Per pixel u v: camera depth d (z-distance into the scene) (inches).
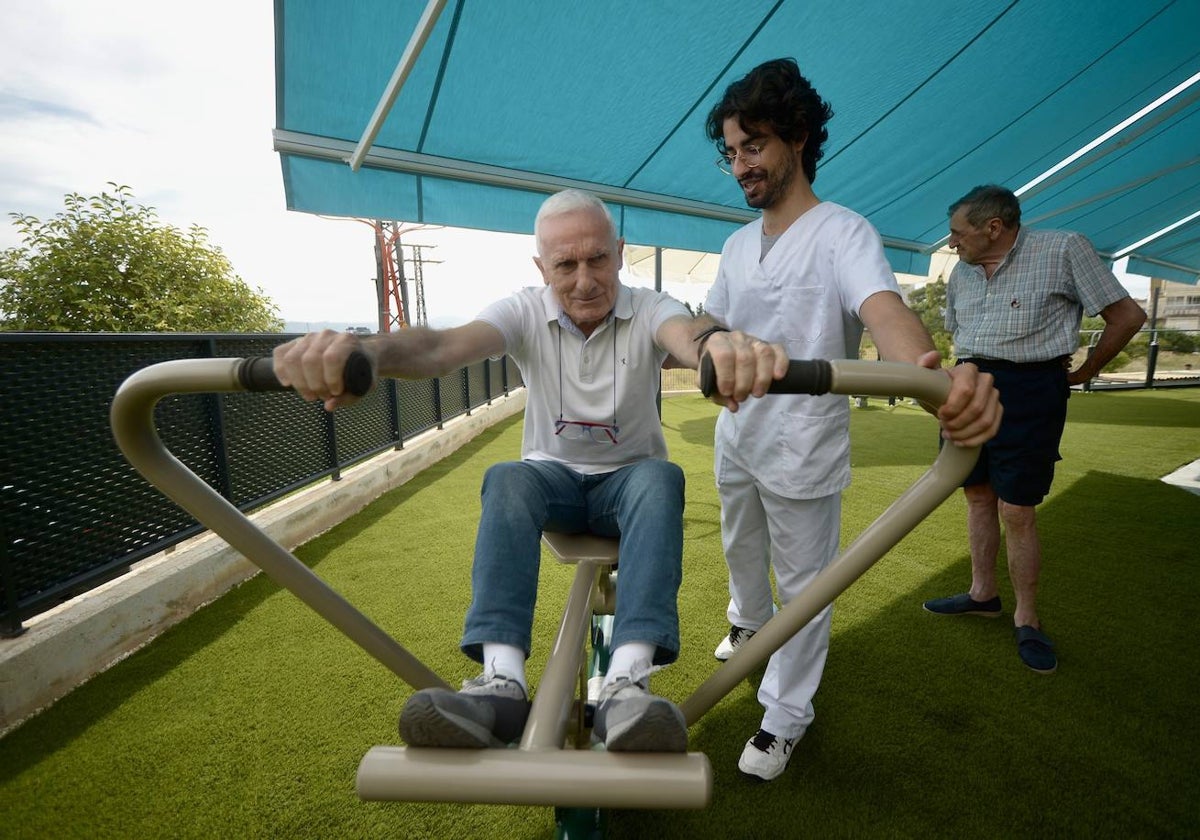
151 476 30.9
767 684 61.6
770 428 57.1
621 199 145.0
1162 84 139.6
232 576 104.9
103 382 87.7
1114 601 94.7
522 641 34.0
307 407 139.2
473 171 123.6
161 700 72.7
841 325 53.5
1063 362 75.7
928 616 91.7
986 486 86.6
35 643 71.8
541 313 48.6
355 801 56.9
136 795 57.8
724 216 161.2
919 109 127.9
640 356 47.4
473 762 25.1
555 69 95.6
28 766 61.9
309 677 77.4
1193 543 119.0
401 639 87.2
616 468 49.8
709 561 115.0
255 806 56.3
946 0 93.2
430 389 222.2
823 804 55.8
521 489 40.1
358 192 116.3
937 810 54.9
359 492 152.5
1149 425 258.1
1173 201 247.0
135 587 87.0
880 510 149.1
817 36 97.1
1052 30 107.1
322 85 94.4
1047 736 64.3
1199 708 68.6
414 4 79.0
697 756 25.3
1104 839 51.4
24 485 76.4
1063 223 253.8
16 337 75.2
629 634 33.2
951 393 25.7
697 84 104.0
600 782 24.4
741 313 60.6
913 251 220.2
